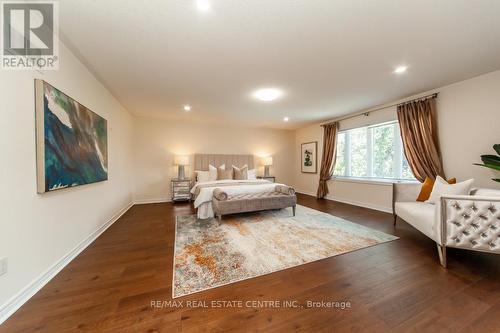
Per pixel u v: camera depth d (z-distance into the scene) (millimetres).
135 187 4840
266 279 1671
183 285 1581
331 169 5105
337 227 2982
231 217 3545
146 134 4934
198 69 2455
